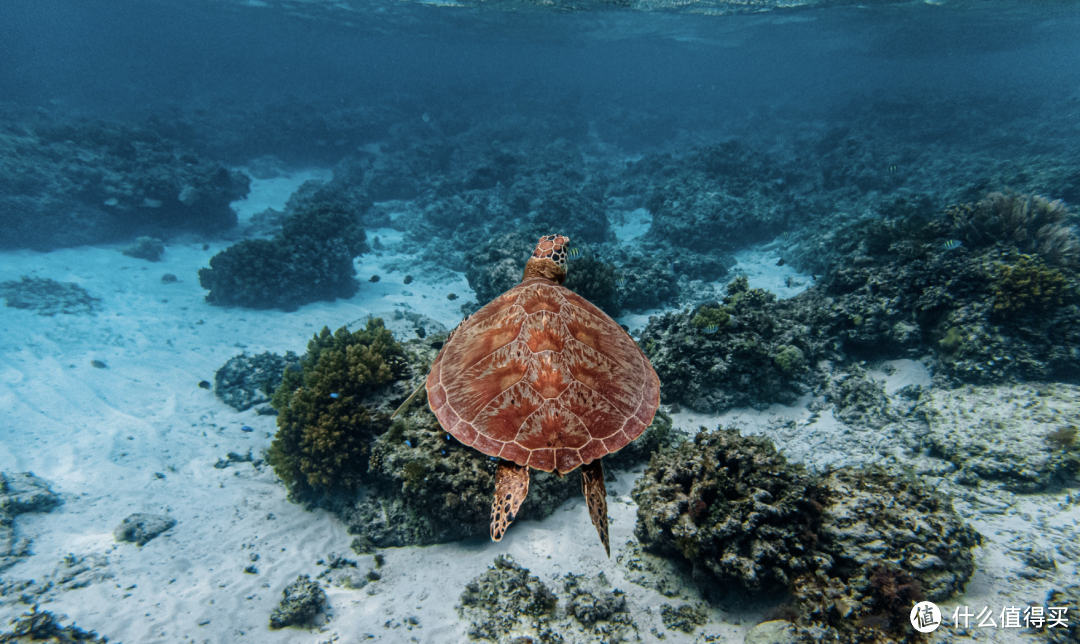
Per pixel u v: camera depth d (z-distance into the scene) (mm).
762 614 3316
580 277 8461
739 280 7449
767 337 6125
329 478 4957
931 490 3807
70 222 13016
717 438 4090
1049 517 3789
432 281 11977
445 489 4379
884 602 2932
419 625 3613
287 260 10914
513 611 3568
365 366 5320
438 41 40781
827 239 10102
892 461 4781
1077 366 4984
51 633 3654
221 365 8672
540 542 4305
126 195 13469
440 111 30766
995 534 3719
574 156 21406
